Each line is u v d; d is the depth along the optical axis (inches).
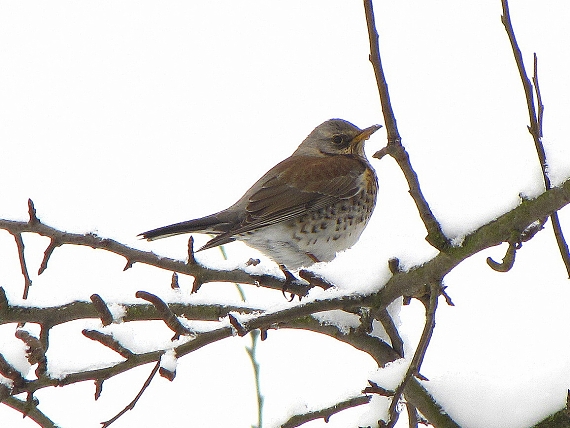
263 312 307.4
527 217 264.4
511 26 264.8
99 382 284.4
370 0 267.9
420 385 291.1
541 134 262.5
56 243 369.4
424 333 274.8
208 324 302.2
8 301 353.4
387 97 273.4
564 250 264.8
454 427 283.1
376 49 270.2
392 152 274.4
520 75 262.7
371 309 309.7
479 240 273.4
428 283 291.7
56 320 356.2
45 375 286.0
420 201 278.7
